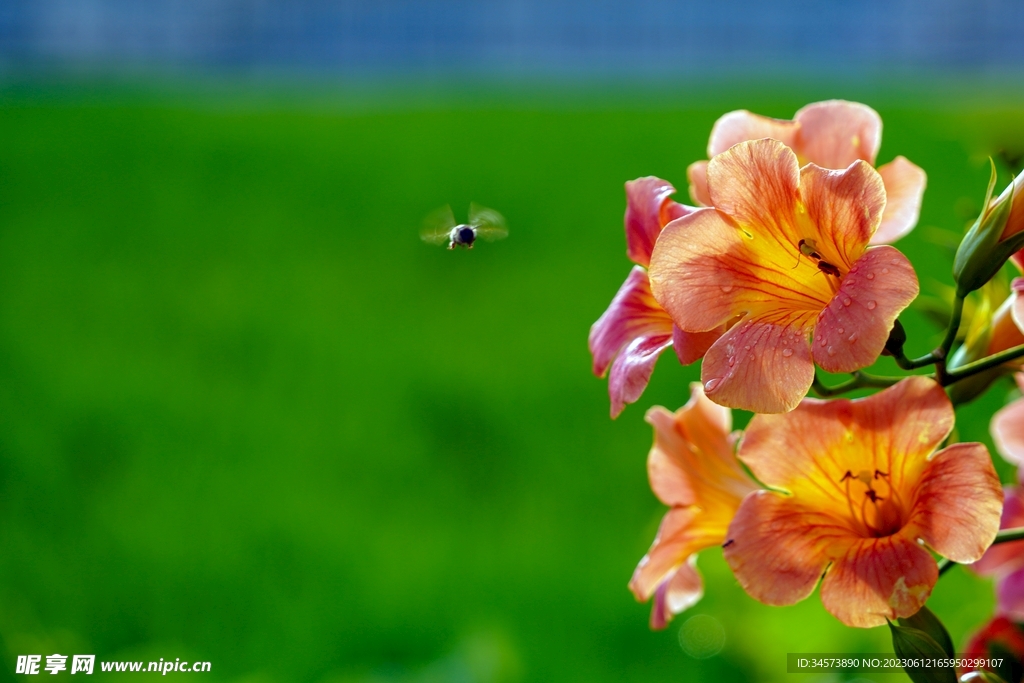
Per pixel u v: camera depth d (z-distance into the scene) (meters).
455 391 2.73
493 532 2.05
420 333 3.18
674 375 2.67
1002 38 12.07
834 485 0.79
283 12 12.35
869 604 0.77
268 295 3.61
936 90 8.12
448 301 3.49
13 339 3.23
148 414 2.67
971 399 0.82
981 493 0.77
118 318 3.41
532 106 7.34
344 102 8.16
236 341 3.19
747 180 0.79
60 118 6.41
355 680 1.38
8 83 9.75
